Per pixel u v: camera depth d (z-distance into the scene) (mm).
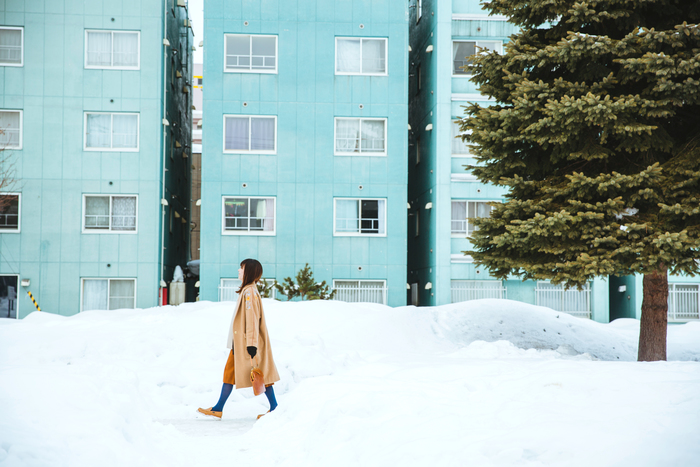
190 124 32781
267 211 22156
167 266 23938
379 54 22781
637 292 22281
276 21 22375
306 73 22422
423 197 24656
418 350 13641
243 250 21906
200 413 6895
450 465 3348
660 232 10281
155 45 22312
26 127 21734
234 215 22016
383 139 22672
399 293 22312
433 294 22719
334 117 22453
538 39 12766
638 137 10953
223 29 22219
